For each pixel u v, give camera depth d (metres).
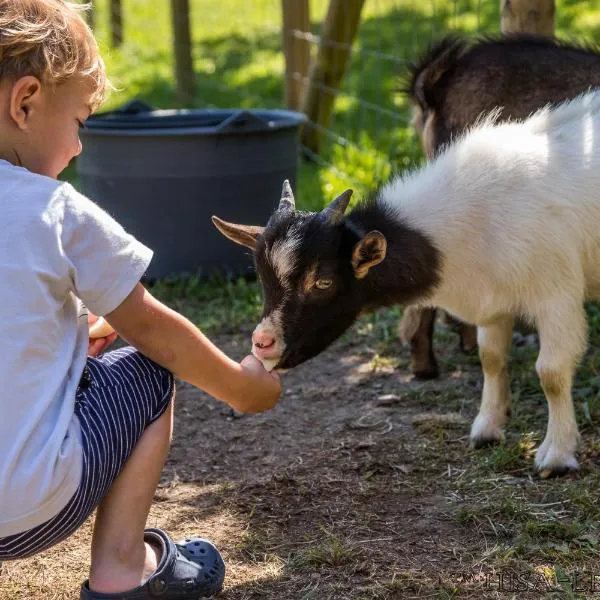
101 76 2.73
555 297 4.09
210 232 6.74
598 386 4.81
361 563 3.41
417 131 5.68
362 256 3.84
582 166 4.19
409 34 12.67
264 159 6.75
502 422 4.40
